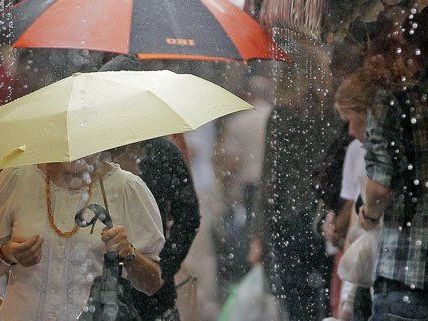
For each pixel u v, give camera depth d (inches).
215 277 616.4
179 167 546.9
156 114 454.3
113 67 552.4
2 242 485.7
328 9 565.9
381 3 535.8
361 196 542.0
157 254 493.4
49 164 477.1
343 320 532.4
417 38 513.3
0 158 442.3
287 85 597.0
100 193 482.9
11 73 616.1
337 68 557.9
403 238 485.7
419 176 486.3
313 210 578.6
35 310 477.7
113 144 442.0
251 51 556.1
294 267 585.3
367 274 520.1
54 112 448.5
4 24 550.6
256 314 600.1
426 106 492.1
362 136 538.9
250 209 621.0
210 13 558.9
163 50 534.0
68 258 477.1
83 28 538.0
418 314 480.4
